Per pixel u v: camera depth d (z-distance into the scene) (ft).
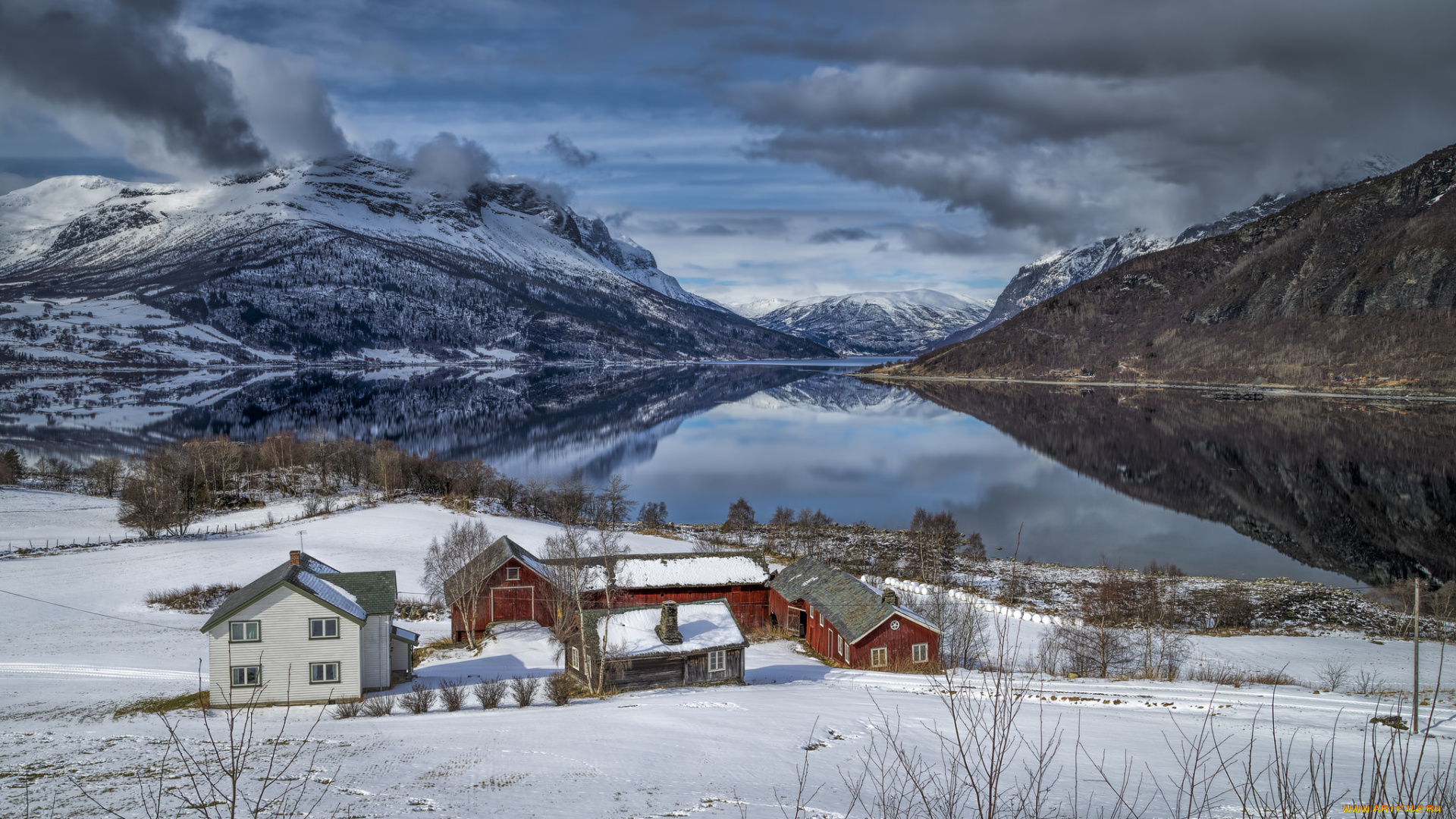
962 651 182.50
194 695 147.64
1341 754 98.84
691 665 160.45
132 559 258.78
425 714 136.67
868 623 175.73
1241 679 161.89
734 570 223.92
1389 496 404.16
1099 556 305.53
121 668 167.84
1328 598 238.07
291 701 145.28
